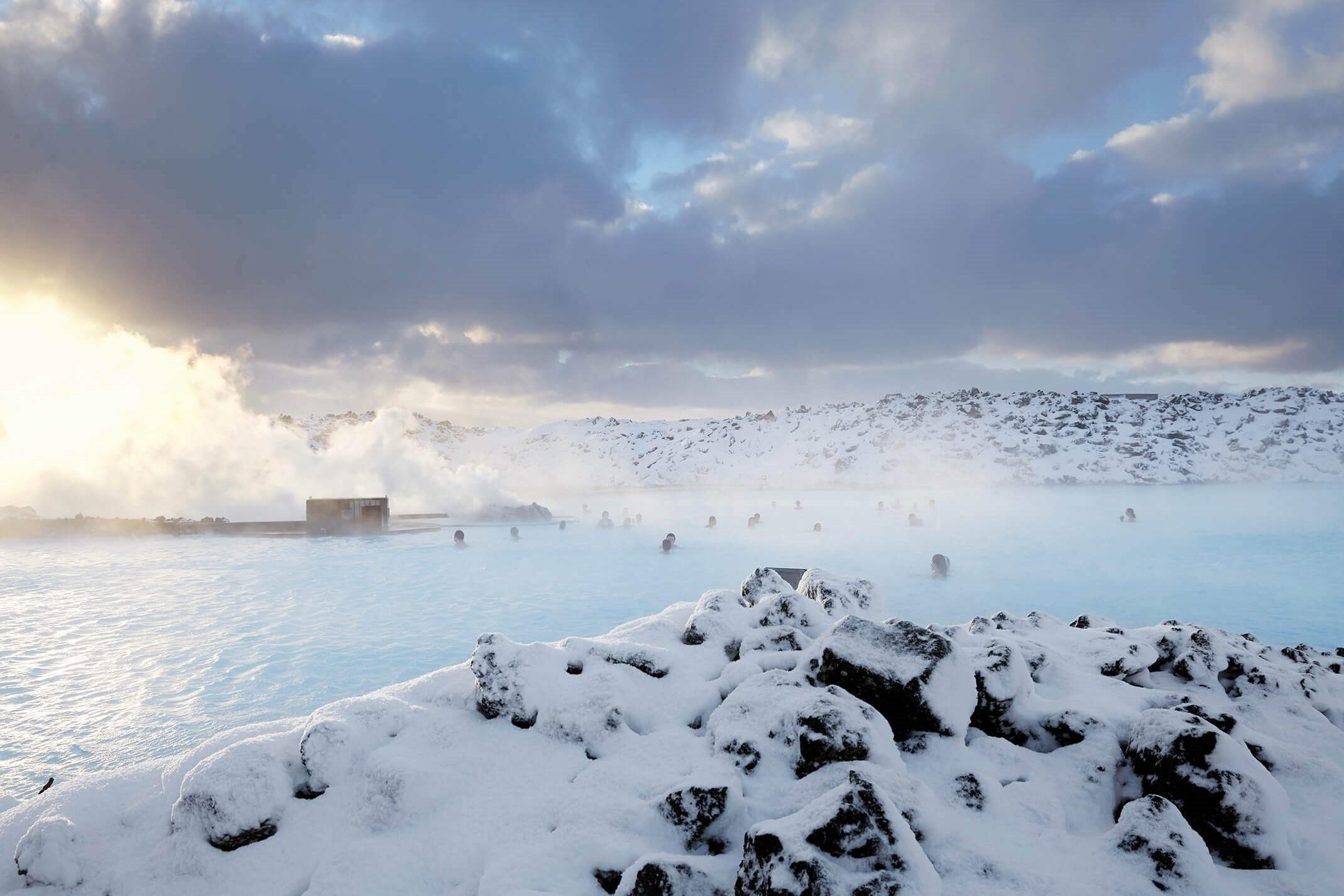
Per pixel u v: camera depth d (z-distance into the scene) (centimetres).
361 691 777
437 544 2177
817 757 302
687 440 8900
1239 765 292
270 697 757
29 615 1196
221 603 1311
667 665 407
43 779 548
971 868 257
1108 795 316
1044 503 3788
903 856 240
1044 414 7169
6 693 766
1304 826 296
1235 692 427
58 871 283
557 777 322
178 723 675
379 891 262
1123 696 407
